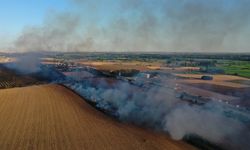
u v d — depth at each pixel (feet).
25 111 115.96
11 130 89.45
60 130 89.35
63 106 125.70
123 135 83.66
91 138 81.35
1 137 82.79
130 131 87.51
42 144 77.30
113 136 82.94
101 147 74.38
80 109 119.55
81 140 79.82
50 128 91.61
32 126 93.91
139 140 79.05
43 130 89.51
